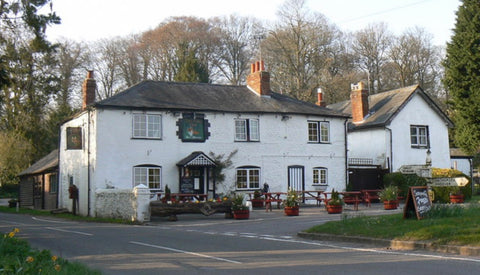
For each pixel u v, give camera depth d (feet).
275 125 115.34
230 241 53.67
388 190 94.22
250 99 118.01
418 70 205.57
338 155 121.29
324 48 190.70
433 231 45.88
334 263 38.11
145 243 52.11
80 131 103.65
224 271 35.47
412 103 134.92
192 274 34.53
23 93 165.17
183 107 106.11
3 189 206.80
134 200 82.07
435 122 138.31
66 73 191.21
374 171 124.77
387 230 50.11
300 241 53.11
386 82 208.44
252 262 39.34
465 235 43.29
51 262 33.35
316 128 120.06
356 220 57.47
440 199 102.01
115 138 100.17
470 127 128.26
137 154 101.76
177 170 105.09
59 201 119.03
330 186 119.34
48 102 179.73
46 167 126.00
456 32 130.52
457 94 129.90
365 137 134.72
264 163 113.09
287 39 183.62
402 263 37.42
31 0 63.26
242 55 211.00
